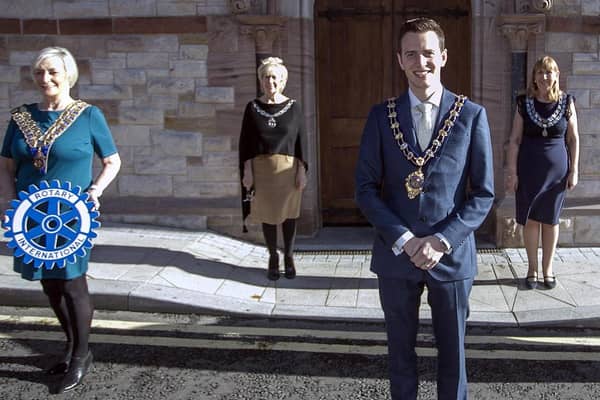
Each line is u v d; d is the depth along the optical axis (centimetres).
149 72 685
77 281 421
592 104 659
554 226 557
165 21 675
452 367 340
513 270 609
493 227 678
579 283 576
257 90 676
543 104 541
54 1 682
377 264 340
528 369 434
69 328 442
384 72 726
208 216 697
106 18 680
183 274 585
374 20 718
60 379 425
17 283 543
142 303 532
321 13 719
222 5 668
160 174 700
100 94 691
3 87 696
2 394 407
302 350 466
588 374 427
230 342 480
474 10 656
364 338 485
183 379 427
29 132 410
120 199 705
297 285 584
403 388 343
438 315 338
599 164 667
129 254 621
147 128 694
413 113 333
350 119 738
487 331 493
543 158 542
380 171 340
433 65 326
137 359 454
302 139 581
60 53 417
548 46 652
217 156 691
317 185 730
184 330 500
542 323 500
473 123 331
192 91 684
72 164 411
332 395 405
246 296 557
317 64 729
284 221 591
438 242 318
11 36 689
